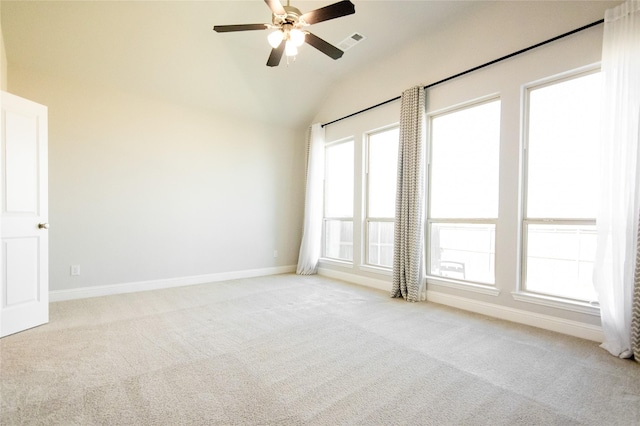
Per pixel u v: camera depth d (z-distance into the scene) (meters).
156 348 2.38
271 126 5.52
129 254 4.13
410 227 3.86
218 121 4.89
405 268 3.90
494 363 2.18
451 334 2.72
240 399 1.72
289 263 5.80
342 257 5.39
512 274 3.10
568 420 1.56
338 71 4.80
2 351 2.30
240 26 2.51
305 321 3.04
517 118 3.07
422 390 1.83
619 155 2.37
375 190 4.75
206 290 4.28
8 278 2.62
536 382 1.93
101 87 3.89
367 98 4.68
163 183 4.39
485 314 3.29
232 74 4.45
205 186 4.78
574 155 2.85
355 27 3.70
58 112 3.62
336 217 5.45
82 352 2.30
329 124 5.43
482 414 1.61
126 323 2.94
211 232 4.85
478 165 3.54
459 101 3.55
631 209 2.30
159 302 3.66
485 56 3.30
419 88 3.82
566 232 2.93
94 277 3.88
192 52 3.98
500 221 3.20
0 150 2.57
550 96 2.99
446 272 3.92
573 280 2.90
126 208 4.10
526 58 3.00
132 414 1.57
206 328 2.82
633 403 1.71
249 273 5.28
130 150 4.11
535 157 3.06
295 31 2.44
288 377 1.97
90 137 3.83
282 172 5.68
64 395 1.74
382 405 1.68
